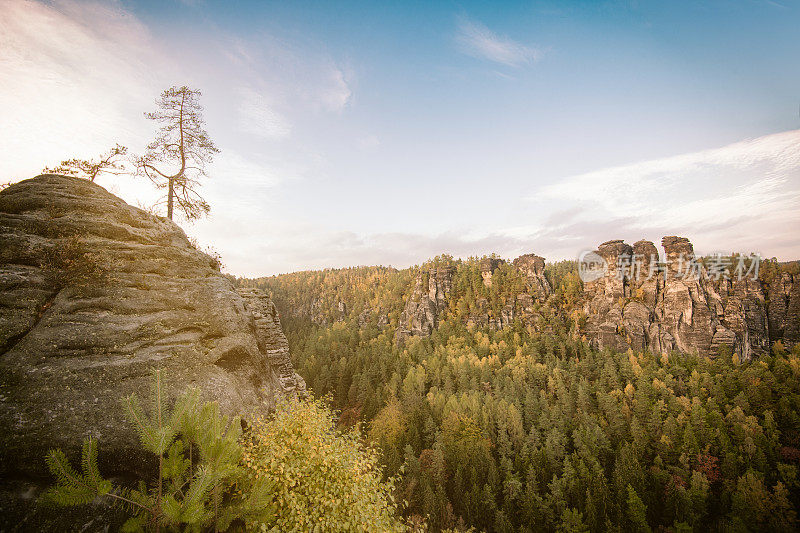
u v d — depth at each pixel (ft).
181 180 67.82
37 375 25.08
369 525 26.20
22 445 21.58
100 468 23.48
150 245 40.47
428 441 218.59
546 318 471.21
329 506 25.86
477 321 496.64
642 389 253.03
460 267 647.15
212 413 21.44
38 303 28.99
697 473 162.50
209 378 34.17
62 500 14.79
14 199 34.55
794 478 166.20
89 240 35.35
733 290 420.36
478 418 229.25
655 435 209.46
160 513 17.35
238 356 39.91
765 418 215.10
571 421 232.94
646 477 176.86
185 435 20.71
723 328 377.71
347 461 28.55
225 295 43.09
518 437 214.07
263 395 42.06
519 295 519.19
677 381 279.90
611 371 302.25
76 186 40.42
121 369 28.71
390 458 164.14
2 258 29.58
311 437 27.81
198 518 17.16
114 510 22.25
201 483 17.74
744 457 182.50
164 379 21.90
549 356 368.27
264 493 21.02
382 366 339.98
